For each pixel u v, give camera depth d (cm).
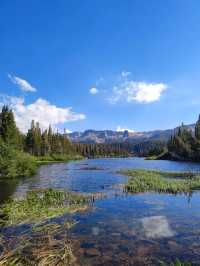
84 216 1441
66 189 2452
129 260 883
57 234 1129
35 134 10275
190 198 1988
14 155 3900
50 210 1530
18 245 980
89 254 927
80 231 1175
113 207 1670
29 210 1527
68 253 888
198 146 9388
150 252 948
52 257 861
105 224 1285
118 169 5275
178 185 2512
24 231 1151
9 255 870
